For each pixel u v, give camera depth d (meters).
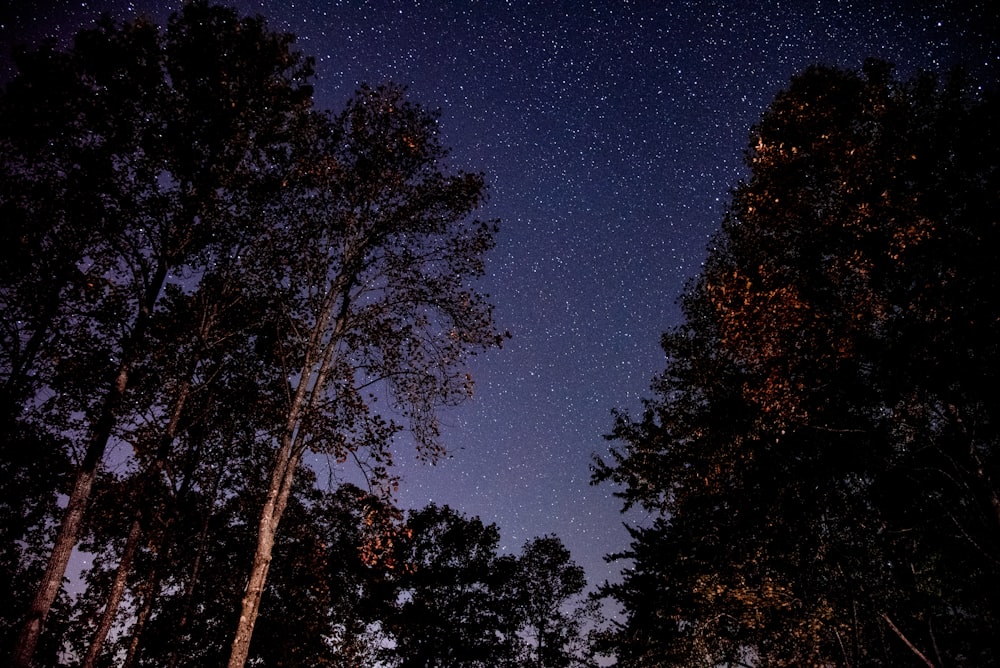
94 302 14.59
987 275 10.15
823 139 11.76
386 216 15.80
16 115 13.11
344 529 19.09
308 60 16.86
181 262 15.83
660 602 17.48
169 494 16.88
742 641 15.38
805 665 13.58
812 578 13.95
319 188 15.36
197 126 15.33
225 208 15.59
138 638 16.27
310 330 15.70
